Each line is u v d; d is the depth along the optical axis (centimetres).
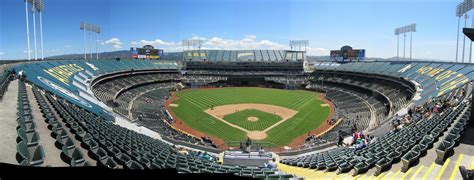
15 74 3500
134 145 1822
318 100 6862
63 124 1723
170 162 1538
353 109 5559
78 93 4225
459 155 1602
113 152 1355
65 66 5712
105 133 1888
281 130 4316
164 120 4644
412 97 4750
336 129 4216
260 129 4362
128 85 7088
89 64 6862
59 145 1277
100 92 5650
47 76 4331
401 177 1388
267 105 6238
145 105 5722
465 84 4256
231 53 11544
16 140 1247
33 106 2095
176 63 10625
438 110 3144
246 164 2547
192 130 4291
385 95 5794
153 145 2177
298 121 4834
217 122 4744
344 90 7569
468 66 5062
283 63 10494
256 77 10050
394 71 6862
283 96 7519
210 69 10531
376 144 2230
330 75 9144
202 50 11625
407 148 1784
